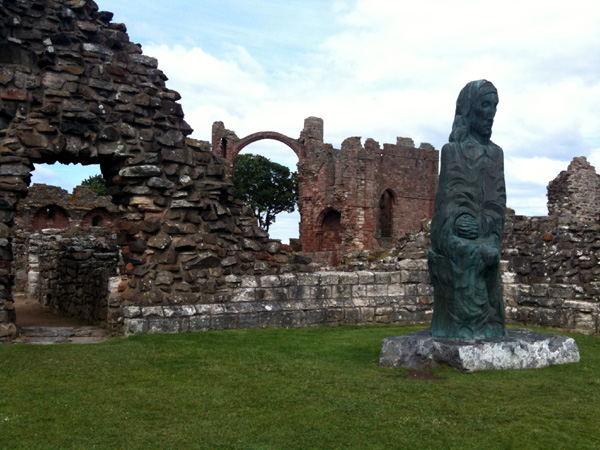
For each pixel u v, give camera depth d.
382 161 53.75
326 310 11.44
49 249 18.19
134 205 10.70
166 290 10.54
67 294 15.55
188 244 10.78
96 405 5.77
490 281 7.87
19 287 23.86
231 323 10.56
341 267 13.40
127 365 7.32
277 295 11.27
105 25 10.89
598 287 10.92
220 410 5.70
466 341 7.36
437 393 6.23
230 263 11.17
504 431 5.16
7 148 9.67
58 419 5.35
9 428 5.07
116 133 10.58
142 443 4.88
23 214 40.22
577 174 34.22
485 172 7.96
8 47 9.90
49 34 10.21
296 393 6.25
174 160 10.94
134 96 10.81
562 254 11.74
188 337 9.39
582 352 8.73
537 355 7.45
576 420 5.46
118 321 10.29
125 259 10.62
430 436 5.04
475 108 8.01
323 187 49.78
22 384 6.33
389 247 49.16
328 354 8.35
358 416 5.54
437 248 7.92
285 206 65.06
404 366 7.38
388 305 11.98
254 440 4.96
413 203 56.06
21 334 9.35
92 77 10.50
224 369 7.24
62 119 10.12
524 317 11.93
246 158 62.97
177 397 6.08
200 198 11.12
